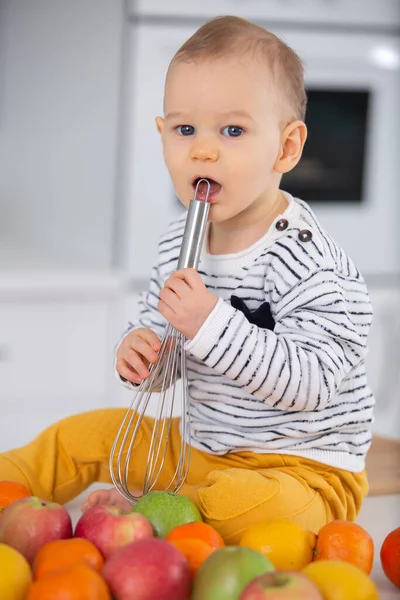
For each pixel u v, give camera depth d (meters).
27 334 2.60
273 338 1.32
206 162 1.35
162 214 2.94
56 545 1.03
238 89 1.35
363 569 1.14
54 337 2.62
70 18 3.01
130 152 2.94
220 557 0.98
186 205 1.40
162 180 2.93
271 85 1.40
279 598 0.89
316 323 1.36
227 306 1.30
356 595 0.98
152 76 2.89
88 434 1.53
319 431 1.41
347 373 1.44
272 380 1.30
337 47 2.96
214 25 1.43
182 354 1.34
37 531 1.11
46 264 2.76
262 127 1.38
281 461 1.40
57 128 3.05
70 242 3.06
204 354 1.29
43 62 3.04
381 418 2.96
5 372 2.59
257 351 1.29
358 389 1.47
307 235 1.44
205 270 1.50
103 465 1.56
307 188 3.01
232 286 1.47
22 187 3.09
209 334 1.28
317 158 3.00
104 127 3.03
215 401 1.47
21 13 3.02
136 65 2.91
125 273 2.70
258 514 1.26
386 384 2.98
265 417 1.42
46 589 0.91
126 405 2.70
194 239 1.29
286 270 1.41
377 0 2.97
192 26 2.89
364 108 3.00
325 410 1.42
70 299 2.62
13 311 2.57
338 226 3.05
